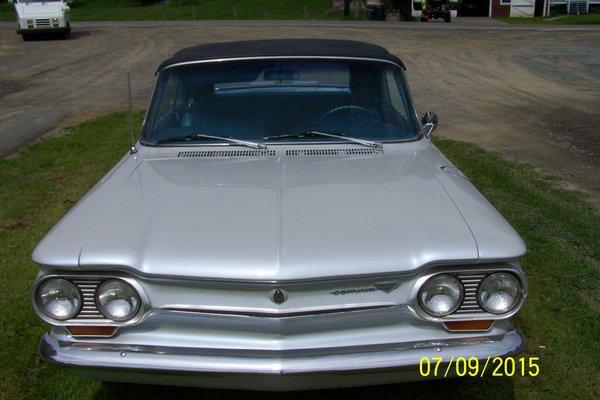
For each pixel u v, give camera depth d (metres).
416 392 3.01
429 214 2.62
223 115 3.54
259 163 3.21
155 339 2.39
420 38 24.59
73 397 2.99
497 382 3.08
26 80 15.09
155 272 2.31
